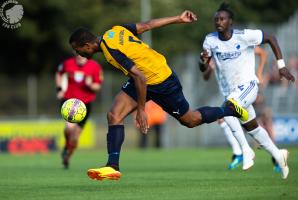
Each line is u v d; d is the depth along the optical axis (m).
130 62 26.67
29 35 123.94
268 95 81.19
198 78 80.88
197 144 82.06
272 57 81.50
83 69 47.47
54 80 96.69
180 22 28.80
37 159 59.03
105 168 26.81
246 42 33.69
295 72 85.00
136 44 27.41
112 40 27.02
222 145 80.75
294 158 48.28
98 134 88.81
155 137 82.94
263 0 110.25
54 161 55.59
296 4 114.31
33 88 94.06
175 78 28.25
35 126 76.50
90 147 82.19
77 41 27.11
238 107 29.70
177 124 81.75
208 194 26.22
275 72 80.94
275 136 74.25
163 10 108.00
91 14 120.38
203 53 33.81
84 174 38.50
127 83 28.12
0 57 131.12
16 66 132.25
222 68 34.50
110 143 27.45
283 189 27.64
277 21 113.12
